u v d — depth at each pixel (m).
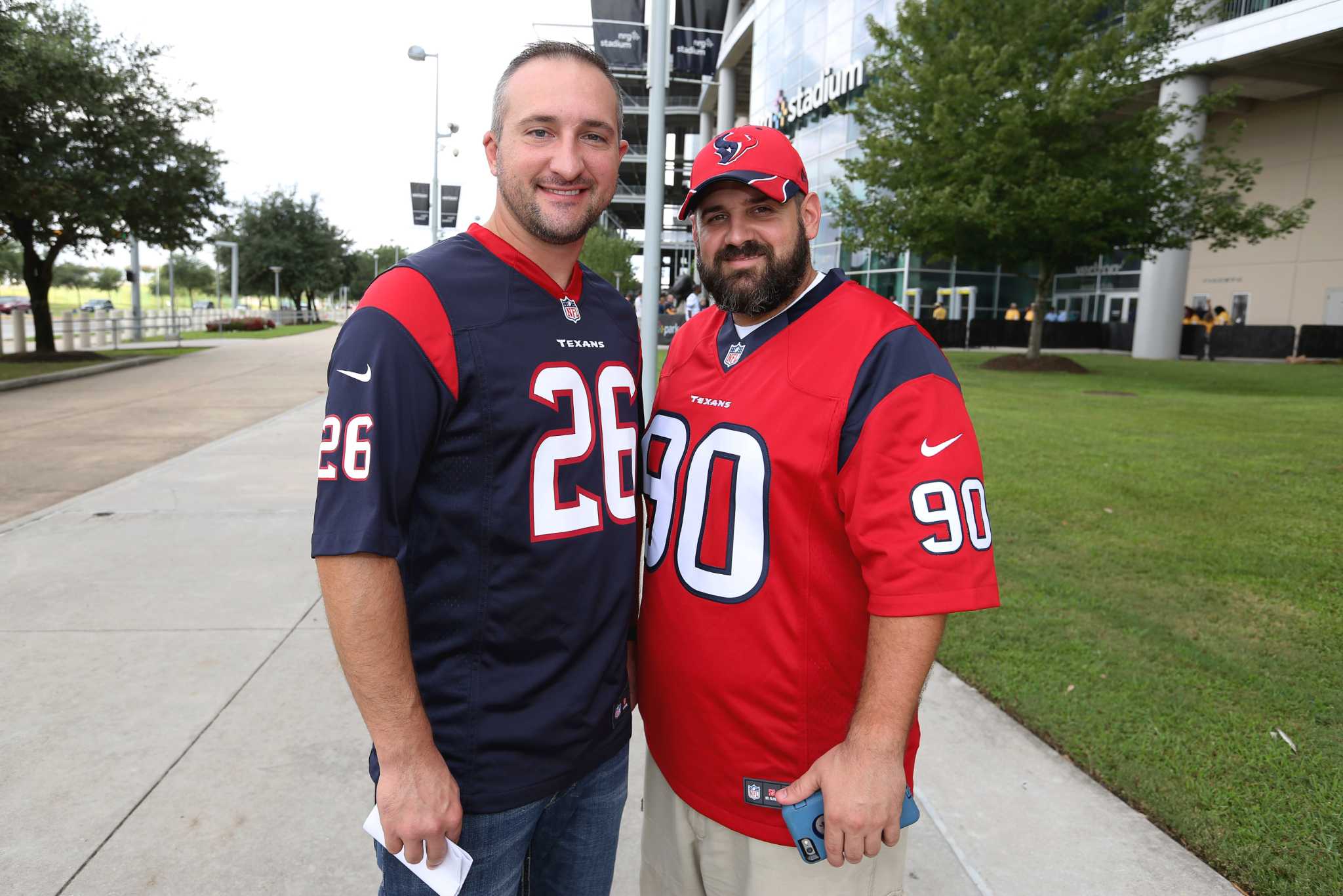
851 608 1.47
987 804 2.52
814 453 1.43
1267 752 2.74
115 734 2.90
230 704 3.13
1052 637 3.67
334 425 1.20
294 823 2.44
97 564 4.70
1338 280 23.83
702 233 1.55
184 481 6.83
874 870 1.53
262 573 4.58
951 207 15.73
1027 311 27.39
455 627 1.35
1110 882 2.18
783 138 1.51
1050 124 15.92
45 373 15.23
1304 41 19.14
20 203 16.08
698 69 5.84
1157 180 16.47
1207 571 4.51
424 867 1.29
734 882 1.58
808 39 27.61
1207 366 19.62
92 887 2.16
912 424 1.35
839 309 1.50
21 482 6.95
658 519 1.64
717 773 1.54
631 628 1.79
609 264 43.19
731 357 1.59
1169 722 2.94
